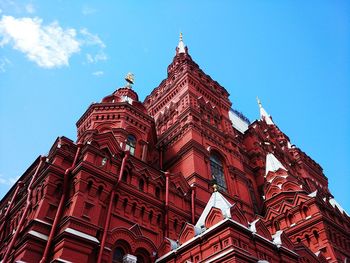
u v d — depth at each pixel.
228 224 16.67
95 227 18.73
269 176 34.69
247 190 33.75
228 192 31.25
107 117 30.80
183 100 37.38
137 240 20.58
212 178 30.31
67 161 21.88
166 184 24.83
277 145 48.22
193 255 17.56
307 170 49.62
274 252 18.12
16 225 22.16
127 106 31.70
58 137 22.97
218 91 43.12
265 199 33.09
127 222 21.08
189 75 39.69
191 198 26.06
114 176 21.83
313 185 46.44
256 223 18.84
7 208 25.59
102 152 22.58
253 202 36.06
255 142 43.75
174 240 22.33
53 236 17.77
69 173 20.72
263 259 17.05
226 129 38.31
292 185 32.44
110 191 21.14
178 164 31.33
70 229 17.55
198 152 31.03
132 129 30.75
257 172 40.44
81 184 19.86
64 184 20.28
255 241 17.41
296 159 50.00
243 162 40.06
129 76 38.72
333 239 27.08
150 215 22.61
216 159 33.75
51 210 19.28
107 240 19.08
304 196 29.50
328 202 31.53
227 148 35.62
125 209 21.52
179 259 18.31
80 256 17.06
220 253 16.06
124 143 28.31
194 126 33.25
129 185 22.50
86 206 19.39
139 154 29.55
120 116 30.89
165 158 33.62
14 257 17.50
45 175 20.67
